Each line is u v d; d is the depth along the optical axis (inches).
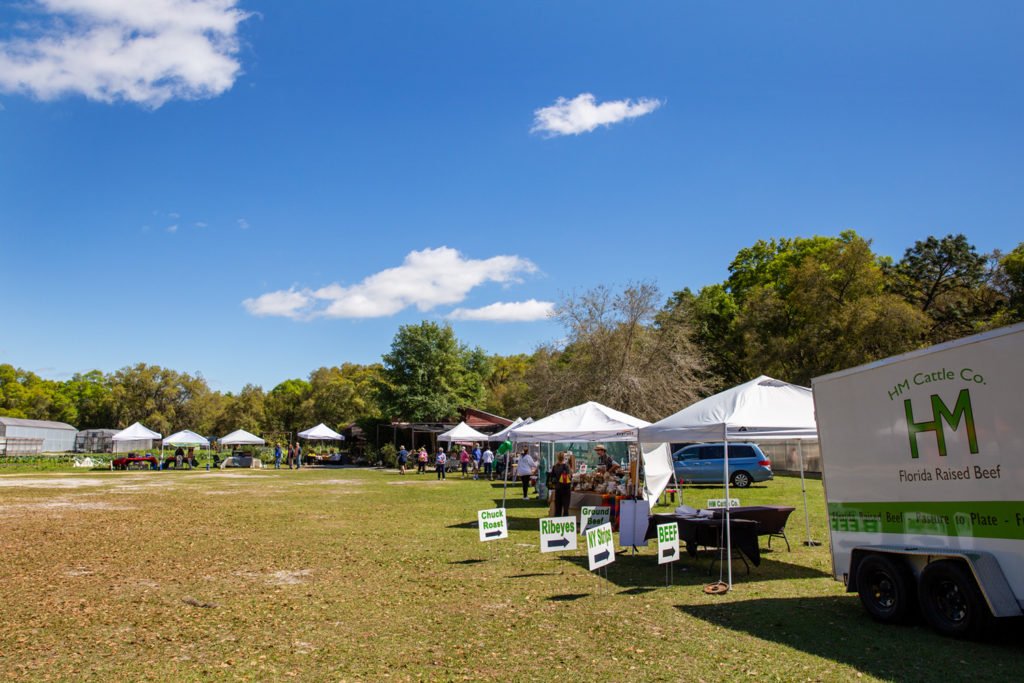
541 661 225.1
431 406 2240.4
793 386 403.9
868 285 1480.1
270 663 223.8
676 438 394.6
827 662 219.3
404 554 445.7
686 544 432.1
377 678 209.0
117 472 1609.3
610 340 1486.2
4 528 563.5
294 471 1712.6
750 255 2114.9
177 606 304.5
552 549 352.2
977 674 204.2
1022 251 1454.2
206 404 3508.9
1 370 4264.3
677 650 235.8
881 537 275.4
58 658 228.8
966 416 237.6
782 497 816.9
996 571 224.1
